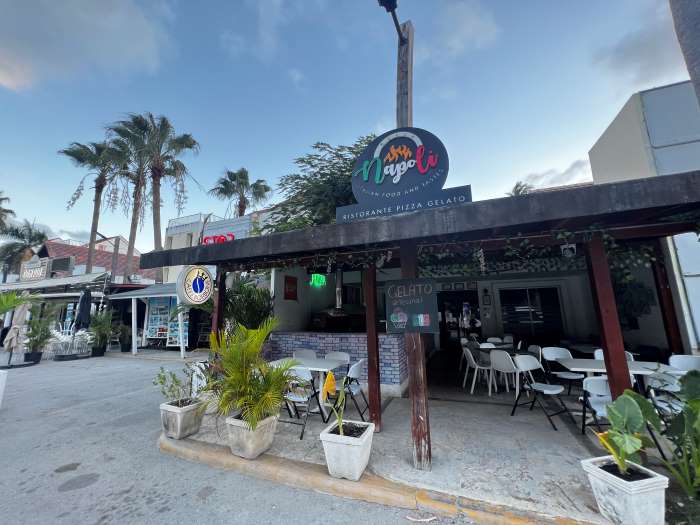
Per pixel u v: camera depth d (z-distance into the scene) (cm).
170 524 217
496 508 218
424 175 330
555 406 452
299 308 706
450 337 969
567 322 824
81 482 273
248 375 316
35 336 958
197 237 1309
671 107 507
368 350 380
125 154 1439
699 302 438
